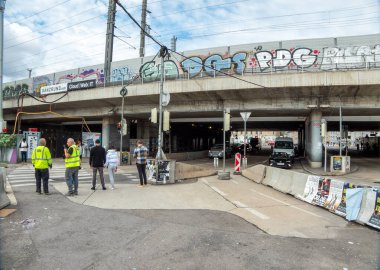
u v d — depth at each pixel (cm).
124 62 3262
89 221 730
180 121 3588
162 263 491
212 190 1212
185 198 1037
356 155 4506
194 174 1584
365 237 643
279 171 1286
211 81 2433
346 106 2377
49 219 739
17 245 561
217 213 841
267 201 1017
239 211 869
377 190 723
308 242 607
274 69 2541
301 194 1055
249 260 508
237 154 1817
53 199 975
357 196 776
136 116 3384
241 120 3331
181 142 5116
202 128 5812
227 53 2731
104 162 1171
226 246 576
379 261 511
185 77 2683
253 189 1266
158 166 1342
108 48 2998
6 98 3703
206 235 642
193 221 753
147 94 2656
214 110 2709
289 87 2259
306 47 2508
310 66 2331
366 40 2402
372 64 2330
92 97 2962
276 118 3259
